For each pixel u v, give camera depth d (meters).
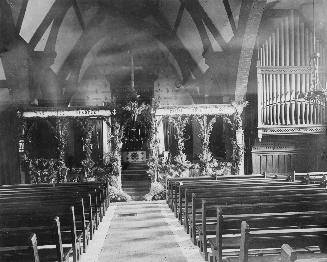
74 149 19.05
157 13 20.98
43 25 16.78
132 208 13.45
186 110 15.59
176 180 12.28
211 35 18.03
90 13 20.12
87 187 11.41
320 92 12.59
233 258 5.60
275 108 16.59
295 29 16.48
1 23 14.80
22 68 15.91
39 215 5.80
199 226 7.96
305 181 11.00
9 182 15.92
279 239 5.20
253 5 14.45
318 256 4.21
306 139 17.47
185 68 22.58
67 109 15.37
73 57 20.81
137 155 24.09
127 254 8.14
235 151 15.92
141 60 24.80
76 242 7.25
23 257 4.89
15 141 15.86
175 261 7.60
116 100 15.51
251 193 7.91
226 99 18.02
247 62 16.34
